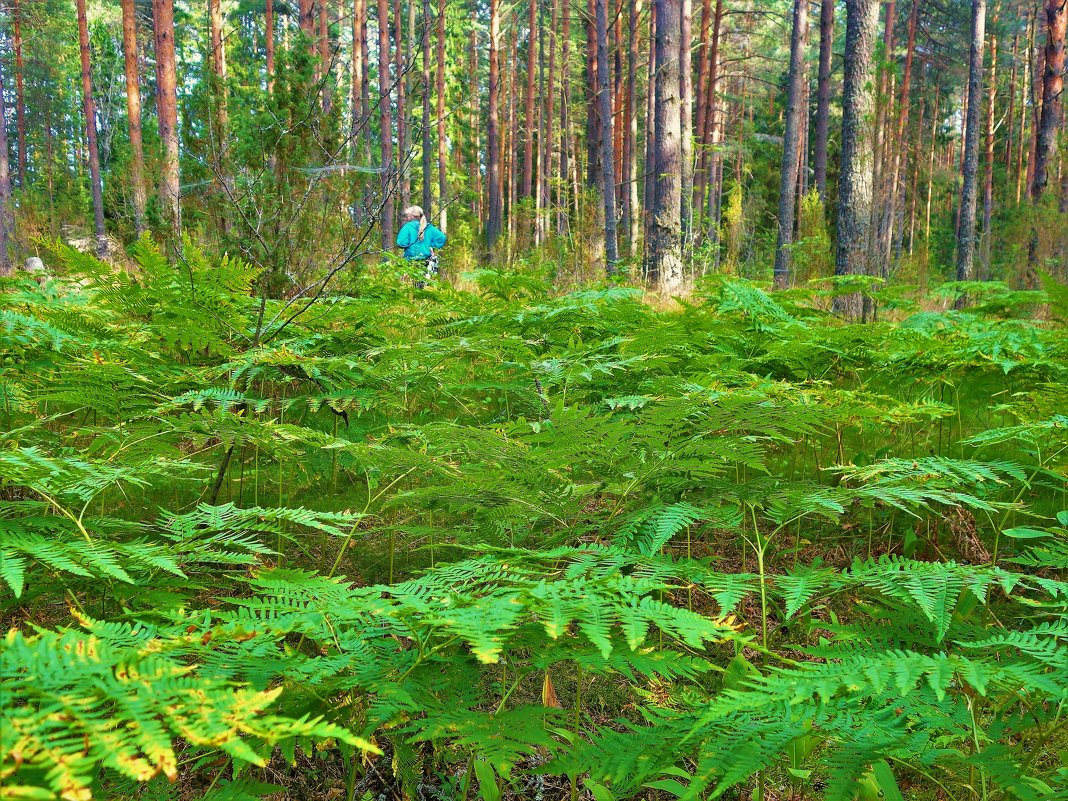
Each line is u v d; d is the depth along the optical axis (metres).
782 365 4.16
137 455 2.32
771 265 16.64
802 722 1.42
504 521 2.09
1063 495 3.12
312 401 2.87
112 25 31.30
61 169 30.80
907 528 3.00
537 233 23.91
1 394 3.10
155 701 0.92
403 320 4.73
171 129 16.31
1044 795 1.33
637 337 3.60
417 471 2.52
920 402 3.59
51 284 4.35
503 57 34.78
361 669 1.38
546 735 1.34
